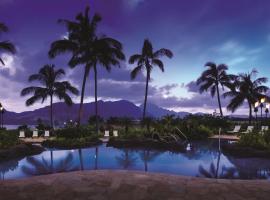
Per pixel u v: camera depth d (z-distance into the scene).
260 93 49.09
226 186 6.38
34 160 14.47
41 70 43.88
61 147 20.92
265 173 10.78
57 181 6.54
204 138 26.98
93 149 19.94
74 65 33.47
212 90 53.81
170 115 31.67
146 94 40.66
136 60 40.75
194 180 6.71
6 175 10.69
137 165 12.93
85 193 6.05
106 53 33.06
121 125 38.00
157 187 6.26
